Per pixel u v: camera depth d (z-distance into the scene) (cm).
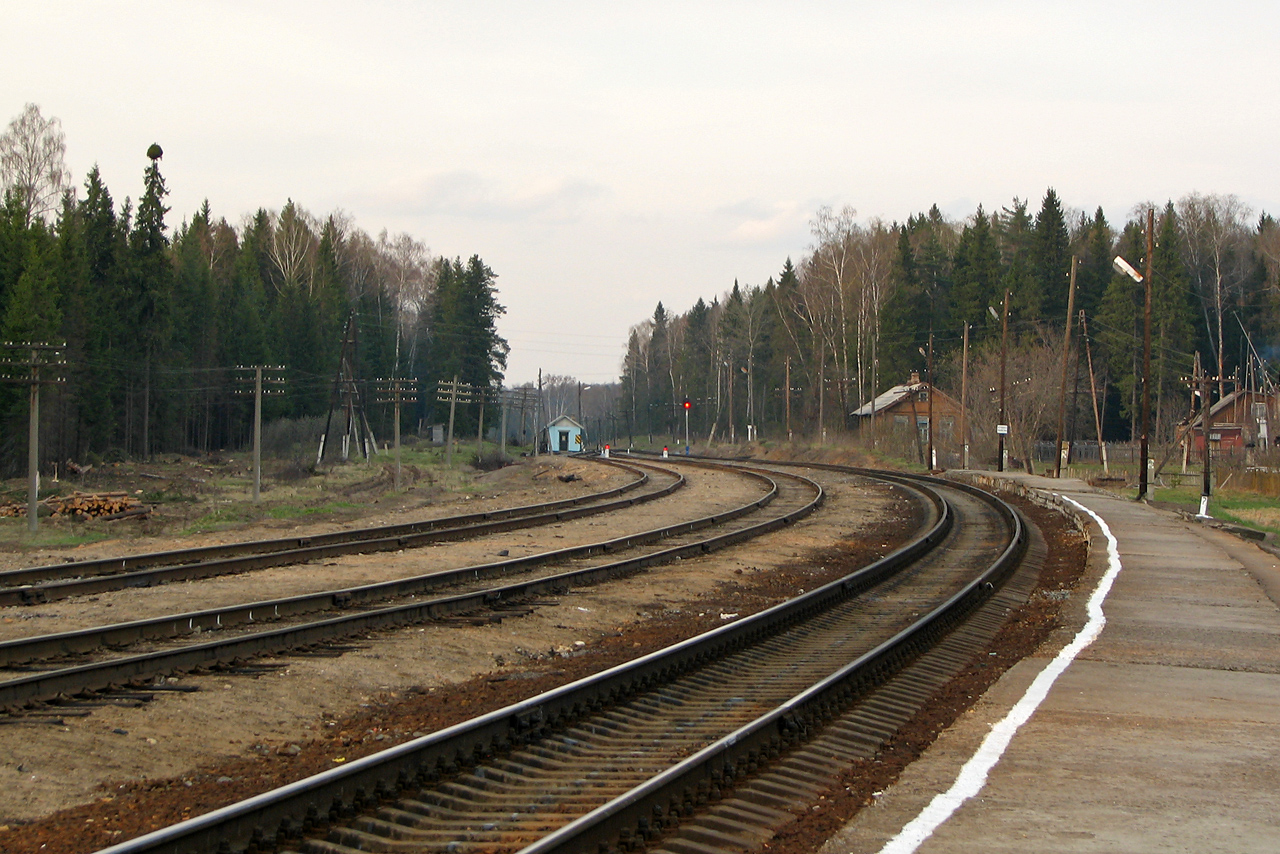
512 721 808
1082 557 2114
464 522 2719
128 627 1179
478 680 1086
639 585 1767
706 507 3347
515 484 4941
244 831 580
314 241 11394
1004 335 5459
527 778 729
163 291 6906
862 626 1429
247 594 1566
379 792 667
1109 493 3700
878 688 1005
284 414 8806
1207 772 709
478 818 644
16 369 4903
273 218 11744
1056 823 603
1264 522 3331
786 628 1385
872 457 7094
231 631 1262
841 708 907
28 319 5028
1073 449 7481
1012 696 954
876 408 8456
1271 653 1158
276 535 2455
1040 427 6588
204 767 772
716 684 1076
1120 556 2011
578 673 1109
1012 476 4584
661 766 746
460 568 1814
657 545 2330
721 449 10106
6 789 703
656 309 17362
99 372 6159
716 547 2312
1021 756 752
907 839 580
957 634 1334
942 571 1992
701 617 1499
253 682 1016
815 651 1252
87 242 7050
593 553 2136
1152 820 607
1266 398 6781
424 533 2309
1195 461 6738
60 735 821
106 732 836
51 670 1034
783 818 638
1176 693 963
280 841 591
